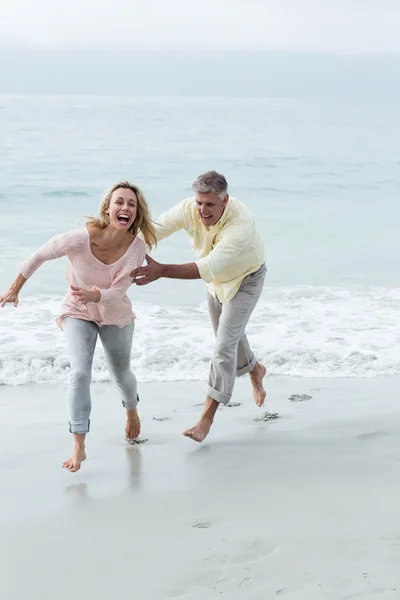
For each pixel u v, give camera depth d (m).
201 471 4.19
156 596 2.85
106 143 26.98
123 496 3.84
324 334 7.30
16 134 29.14
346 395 5.66
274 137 31.11
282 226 13.93
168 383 6.01
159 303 8.45
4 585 2.94
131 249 4.18
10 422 5.05
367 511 3.60
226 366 4.62
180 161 23.00
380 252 11.70
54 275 9.56
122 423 5.06
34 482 4.03
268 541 3.30
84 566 3.09
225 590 2.89
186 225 4.59
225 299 4.63
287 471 4.17
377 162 23.11
